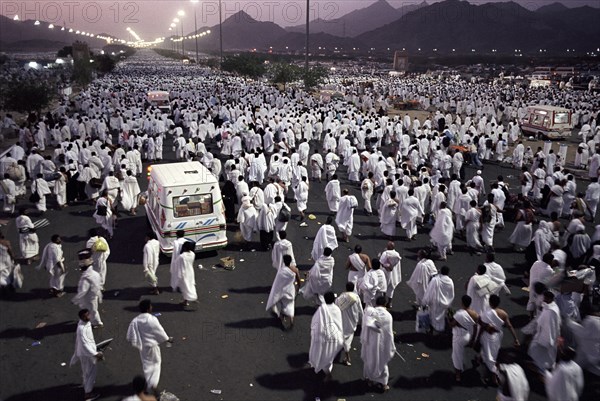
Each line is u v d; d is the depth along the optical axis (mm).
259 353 8586
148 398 5805
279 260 10766
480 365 8320
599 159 20391
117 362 8203
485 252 13250
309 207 16906
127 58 158375
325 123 29656
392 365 8344
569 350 6629
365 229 14961
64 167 16375
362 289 9242
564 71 90938
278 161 18156
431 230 13742
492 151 24922
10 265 10438
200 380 7801
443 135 24812
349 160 20156
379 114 35781
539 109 30531
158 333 7398
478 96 47688
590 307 10344
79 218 15336
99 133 26125
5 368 7965
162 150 25031
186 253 9812
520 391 6375
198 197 12062
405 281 11570
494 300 7887
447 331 9383
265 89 52344
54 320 9445
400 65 101375
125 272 11547
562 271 9430
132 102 37781
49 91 31516
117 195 16203
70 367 8062
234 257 12672
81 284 8867
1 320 9383
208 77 73000
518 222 13305
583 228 11922
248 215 13188
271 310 10055
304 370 8156
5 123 27094
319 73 48375
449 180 20469
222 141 24703
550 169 20484
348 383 7855
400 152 23141
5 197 15148
